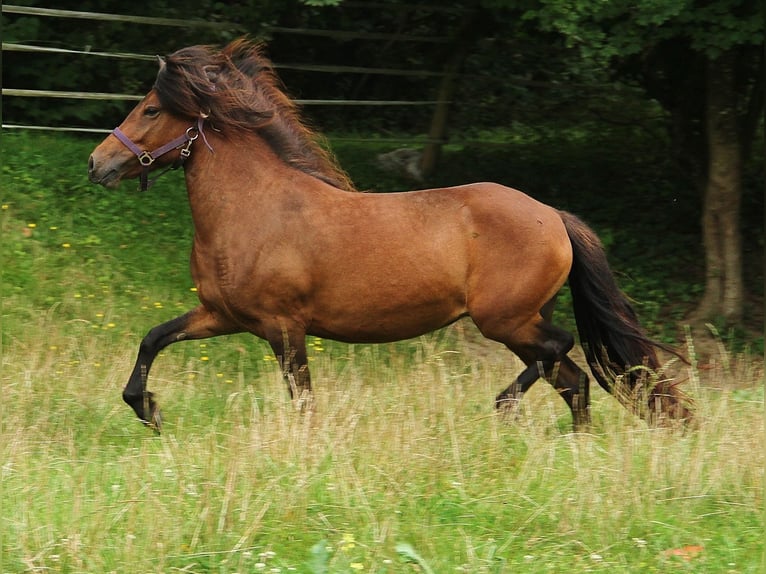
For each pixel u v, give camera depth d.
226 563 6.50
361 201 9.41
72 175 15.97
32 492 7.39
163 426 9.55
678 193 18.11
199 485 7.46
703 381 12.68
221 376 11.46
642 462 7.97
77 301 13.23
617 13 12.61
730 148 14.50
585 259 9.59
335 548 6.76
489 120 22.11
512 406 9.25
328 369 11.24
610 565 6.70
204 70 9.42
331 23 19.48
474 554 6.71
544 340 9.45
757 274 16.02
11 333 12.30
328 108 21.11
